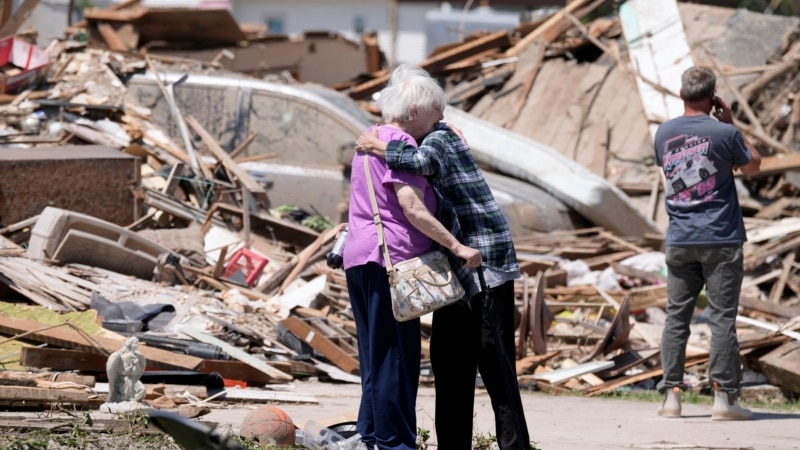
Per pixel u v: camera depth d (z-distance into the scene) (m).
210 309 23.11
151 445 12.10
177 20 50.16
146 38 51.28
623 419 17.59
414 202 11.38
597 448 13.96
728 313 17.27
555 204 34.88
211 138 31.92
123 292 22.80
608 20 48.97
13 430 12.45
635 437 15.21
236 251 27.08
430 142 11.61
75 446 11.80
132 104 33.16
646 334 26.50
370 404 12.33
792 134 40.25
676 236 17.38
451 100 45.78
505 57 48.16
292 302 24.84
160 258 24.48
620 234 34.94
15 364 17.14
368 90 47.72
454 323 12.28
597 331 25.45
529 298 26.23
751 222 36.09
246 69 53.38
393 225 11.64
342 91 49.66
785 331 23.94
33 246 23.81
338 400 18.48
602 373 23.70
